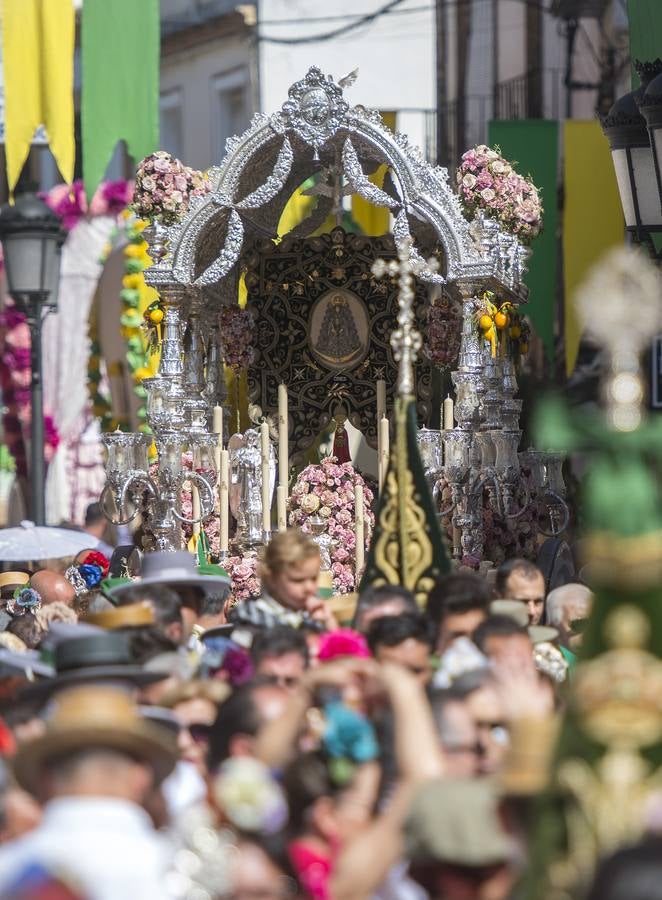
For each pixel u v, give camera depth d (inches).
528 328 1416.1
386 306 1476.4
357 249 1478.8
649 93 1121.4
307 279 1487.5
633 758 491.2
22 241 1421.0
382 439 1307.8
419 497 927.7
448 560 922.1
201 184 1393.9
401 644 716.7
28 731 686.5
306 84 1330.0
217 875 557.6
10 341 2466.8
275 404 1492.4
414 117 2940.5
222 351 1469.0
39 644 1024.2
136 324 1808.6
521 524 1301.7
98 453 2536.9
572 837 488.4
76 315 2522.1
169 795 651.5
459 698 589.0
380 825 543.5
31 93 1599.4
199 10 3093.0
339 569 1355.8
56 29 1596.9
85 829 505.0
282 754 607.2
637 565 496.7
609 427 509.7
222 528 1341.0
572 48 2871.6
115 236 2463.1
